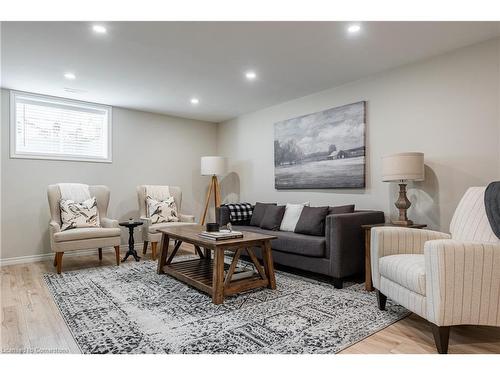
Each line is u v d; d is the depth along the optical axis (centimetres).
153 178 540
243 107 511
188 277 301
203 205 603
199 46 293
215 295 259
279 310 245
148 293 287
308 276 345
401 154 296
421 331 209
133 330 210
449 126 308
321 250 309
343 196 405
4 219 410
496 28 262
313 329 211
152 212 454
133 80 383
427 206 324
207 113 549
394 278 219
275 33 269
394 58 323
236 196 578
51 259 437
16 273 360
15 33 266
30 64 332
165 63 332
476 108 290
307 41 284
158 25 255
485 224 213
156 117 546
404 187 315
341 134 402
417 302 195
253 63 334
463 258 178
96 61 326
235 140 580
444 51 307
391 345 190
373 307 251
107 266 392
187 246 529
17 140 425
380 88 364
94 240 374
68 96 445
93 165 479
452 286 177
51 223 372
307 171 443
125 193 509
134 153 520
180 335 202
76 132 473
